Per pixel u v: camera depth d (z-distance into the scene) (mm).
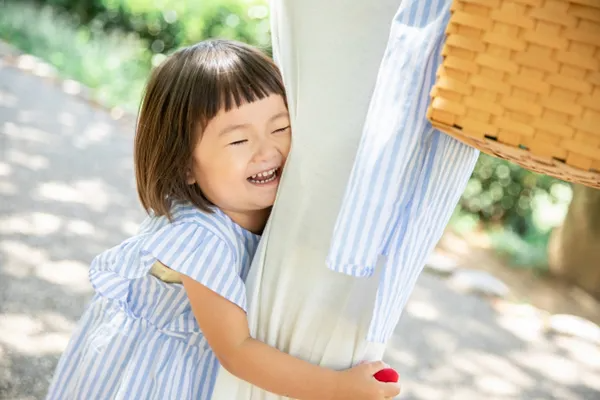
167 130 1401
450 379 3373
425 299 4160
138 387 1482
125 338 1525
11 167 4422
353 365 1311
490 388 3371
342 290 1281
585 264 4723
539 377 3582
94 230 3840
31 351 2666
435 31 1033
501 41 919
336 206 1239
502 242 5273
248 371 1332
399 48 1073
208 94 1347
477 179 5734
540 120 909
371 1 1173
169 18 7105
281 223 1303
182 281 1427
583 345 3980
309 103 1236
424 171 1137
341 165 1225
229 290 1338
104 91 6324
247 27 6684
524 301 4414
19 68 6469
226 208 1429
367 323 1278
